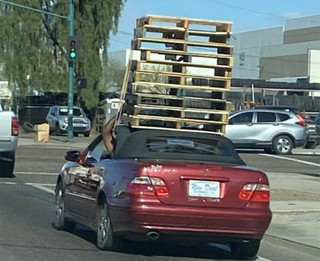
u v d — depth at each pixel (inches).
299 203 626.5
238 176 369.4
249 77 3882.9
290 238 485.4
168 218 357.7
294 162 1096.2
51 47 1907.0
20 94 1897.1
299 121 1255.5
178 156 386.3
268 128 1236.5
